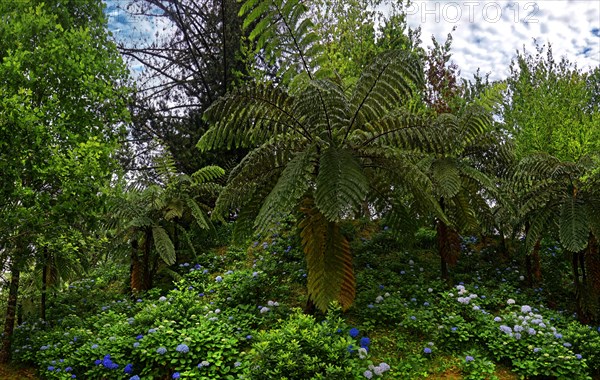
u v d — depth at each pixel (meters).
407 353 4.93
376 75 5.26
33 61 5.61
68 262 6.93
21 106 4.84
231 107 5.37
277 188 4.86
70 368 4.96
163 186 9.28
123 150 11.73
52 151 5.18
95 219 5.82
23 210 5.05
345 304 5.35
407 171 5.35
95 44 6.54
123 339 5.21
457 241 7.31
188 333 5.07
